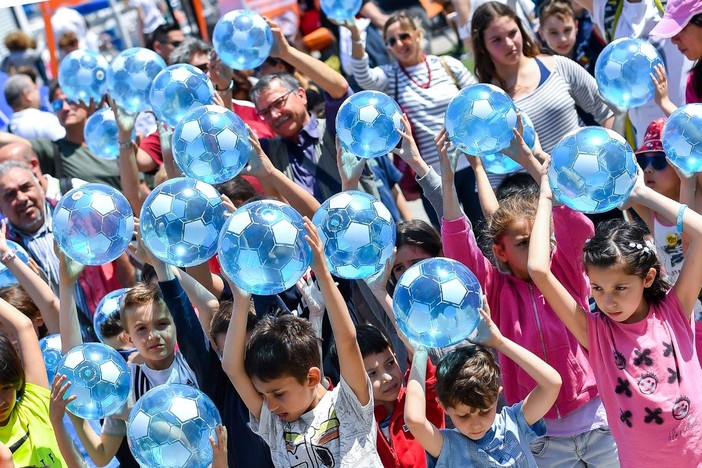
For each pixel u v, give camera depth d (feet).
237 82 29.25
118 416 16.92
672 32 20.17
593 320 15.47
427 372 16.61
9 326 17.78
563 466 16.58
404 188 26.94
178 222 15.70
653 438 15.07
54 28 39.55
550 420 16.49
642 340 15.16
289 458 15.10
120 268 23.90
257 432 15.44
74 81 25.79
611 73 19.51
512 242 16.60
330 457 14.98
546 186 15.98
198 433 14.85
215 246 16.06
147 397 15.16
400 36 25.59
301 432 15.14
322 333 17.87
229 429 16.16
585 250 15.15
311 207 19.07
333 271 15.70
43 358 18.10
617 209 21.84
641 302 15.34
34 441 16.79
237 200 20.45
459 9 32.86
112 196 16.78
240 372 15.19
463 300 14.49
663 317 15.31
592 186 15.06
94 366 16.24
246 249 14.28
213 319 16.38
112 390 16.28
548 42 28.71
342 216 15.42
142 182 25.81
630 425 15.23
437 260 14.97
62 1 40.52
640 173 15.76
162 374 18.07
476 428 14.84
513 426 15.20
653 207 15.40
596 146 15.07
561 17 28.43
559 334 16.56
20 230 23.36
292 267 14.43
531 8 30.99
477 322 14.71
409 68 25.82
